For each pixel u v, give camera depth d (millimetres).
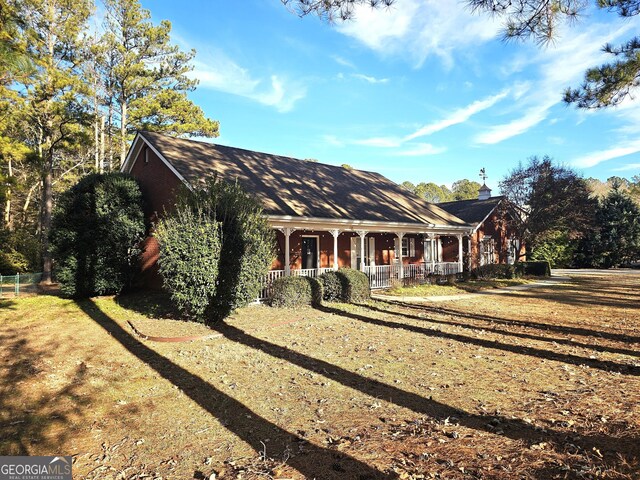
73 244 12930
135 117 26750
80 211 13211
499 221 27312
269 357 6777
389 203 19422
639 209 33938
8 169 26453
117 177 13914
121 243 13352
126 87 25844
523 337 8164
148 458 3576
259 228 9922
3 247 21500
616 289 17094
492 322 9812
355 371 5984
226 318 9930
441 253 23828
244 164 16203
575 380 5484
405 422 4191
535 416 4266
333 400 4863
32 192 28625
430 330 8875
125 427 4223
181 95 28344
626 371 5867
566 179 24766
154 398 5031
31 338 8297
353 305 12328
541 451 3455
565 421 4098
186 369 6176
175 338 7898
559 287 18078
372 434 3912
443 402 4742
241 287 9430
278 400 4898
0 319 10297
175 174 13578
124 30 25391
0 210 28203
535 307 12203
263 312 10867
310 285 12039
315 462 3383
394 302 13109
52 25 19469
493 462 3283
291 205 13914
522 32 5977
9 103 15609
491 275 21328
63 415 4547
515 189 26219
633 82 6988
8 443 3896
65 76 18469
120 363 6539
